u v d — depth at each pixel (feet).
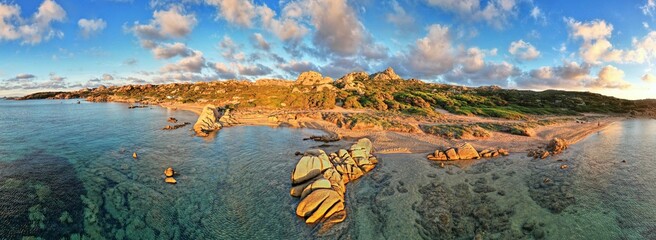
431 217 71.67
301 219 71.15
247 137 169.78
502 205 76.95
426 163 115.14
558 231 64.75
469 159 120.57
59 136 156.56
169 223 68.95
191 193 84.79
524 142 155.94
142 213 72.38
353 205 78.48
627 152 135.13
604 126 232.32
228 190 87.51
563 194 83.46
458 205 77.51
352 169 100.22
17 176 88.99
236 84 536.01
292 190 84.33
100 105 421.59
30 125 197.36
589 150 139.03
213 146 143.43
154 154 123.44
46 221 65.26
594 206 76.23
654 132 202.39
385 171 105.09
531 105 337.11
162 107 377.50
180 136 168.86
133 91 583.99
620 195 83.10
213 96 429.38
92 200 76.59
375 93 386.11
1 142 137.39
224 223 69.56
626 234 63.87
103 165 105.09
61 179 88.53
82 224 65.72
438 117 245.04
